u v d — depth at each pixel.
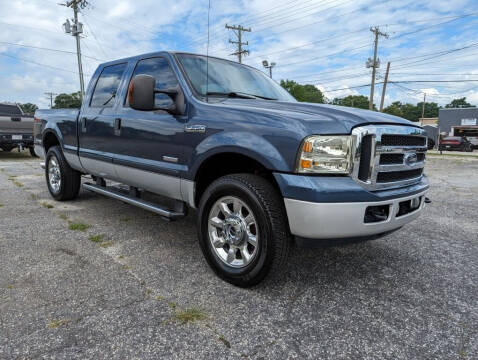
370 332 2.11
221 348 1.92
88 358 1.81
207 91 3.17
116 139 3.80
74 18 27.75
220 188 2.65
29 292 2.45
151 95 2.85
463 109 39.72
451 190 7.35
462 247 3.66
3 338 1.94
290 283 2.73
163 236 3.73
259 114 2.55
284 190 2.30
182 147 2.99
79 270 2.83
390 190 2.52
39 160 11.77
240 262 2.64
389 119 2.63
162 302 2.38
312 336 2.06
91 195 5.70
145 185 3.56
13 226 3.96
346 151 2.30
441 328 2.17
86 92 4.56
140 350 1.88
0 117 11.53
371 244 3.69
